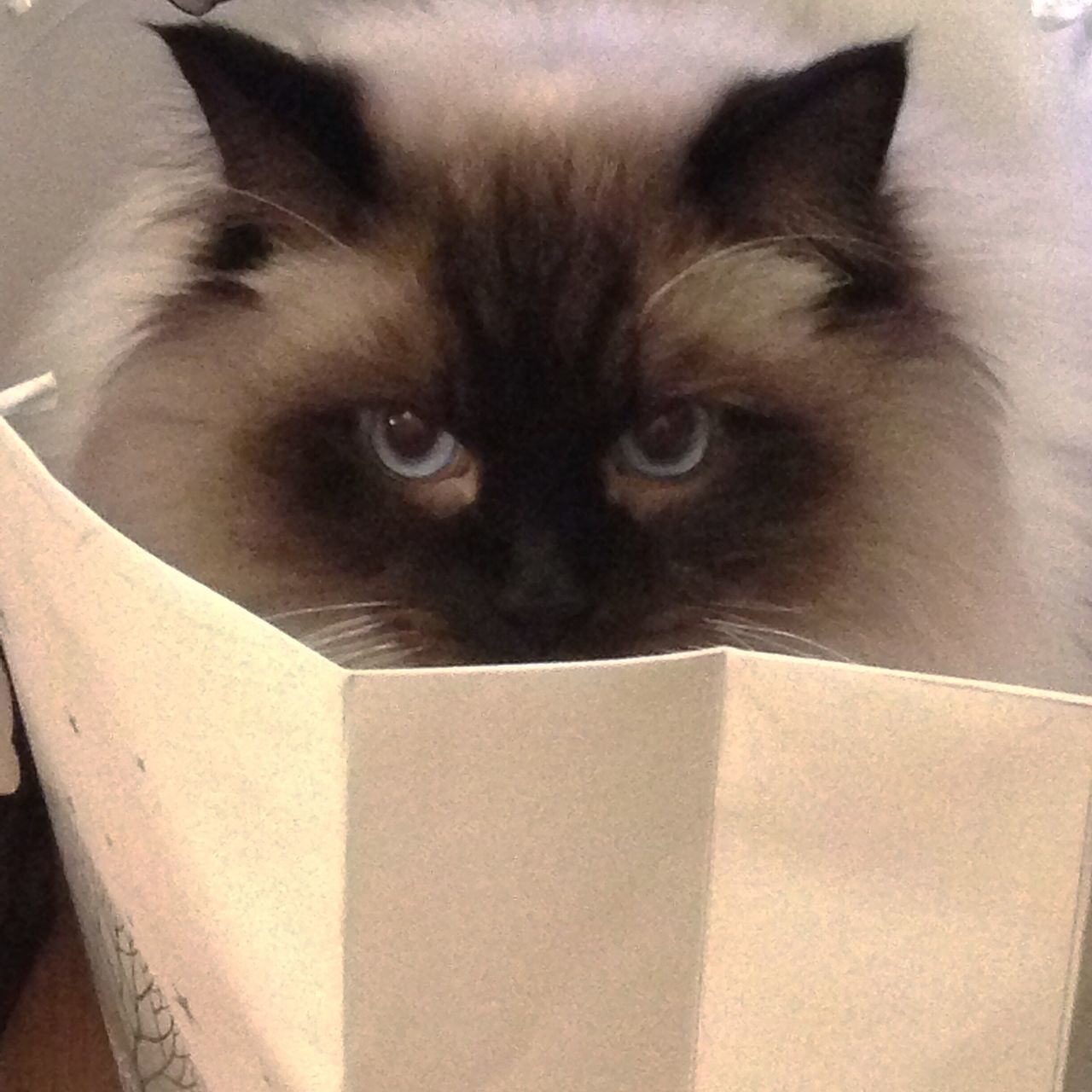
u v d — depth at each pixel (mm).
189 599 404
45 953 849
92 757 504
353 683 385
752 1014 456
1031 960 422
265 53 667
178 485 702
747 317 667
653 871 430
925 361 682
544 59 747
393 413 676
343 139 674
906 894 425
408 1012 438
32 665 520
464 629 650
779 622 677
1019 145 712
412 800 404
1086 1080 447
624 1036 457
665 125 699
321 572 685
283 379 689
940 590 684
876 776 407
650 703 403
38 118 646
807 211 672
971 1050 441
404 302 670
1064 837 404
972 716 393
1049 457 695
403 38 753
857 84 639
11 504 465
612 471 669
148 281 715
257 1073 494
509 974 438
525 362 650
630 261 662
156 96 710
